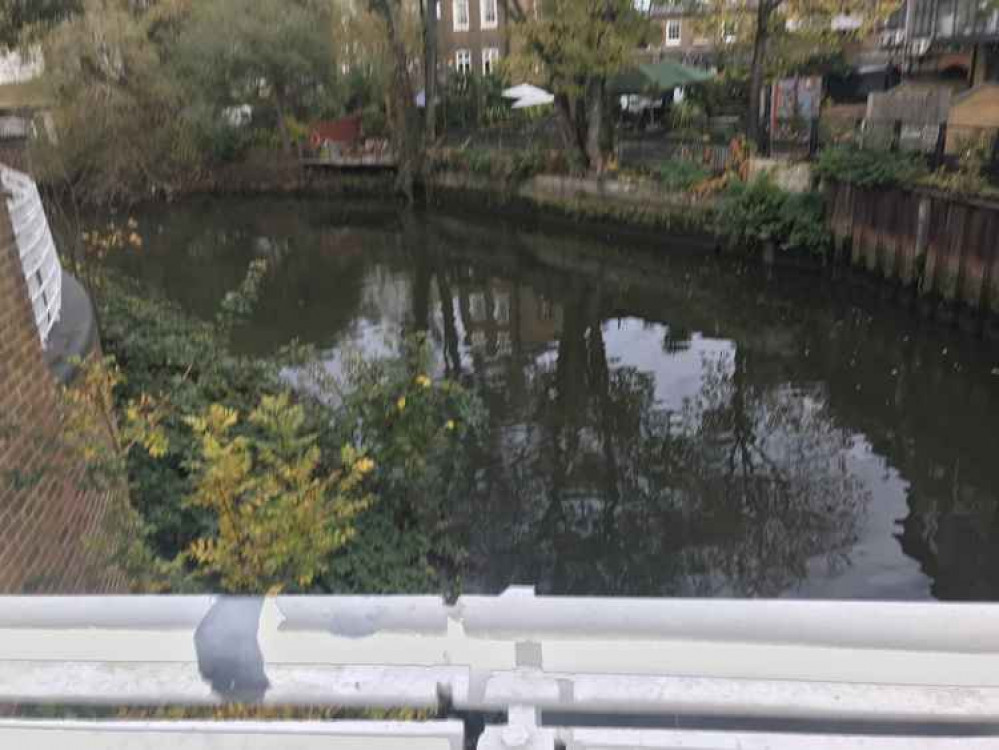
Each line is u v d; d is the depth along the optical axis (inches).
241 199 1460.4
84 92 1210.6
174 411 301.7
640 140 1133.1
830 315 745.6
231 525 175.6
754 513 420.5
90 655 48.2
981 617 39.8
